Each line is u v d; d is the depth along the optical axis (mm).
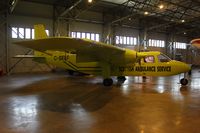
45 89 9859
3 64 16109
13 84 11258
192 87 10750
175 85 11430
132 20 23453
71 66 12047
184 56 32219
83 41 7086
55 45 7211
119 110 6273
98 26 21047
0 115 5656
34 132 4469
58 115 5711
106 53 10047
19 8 16547
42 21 17734
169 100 7645
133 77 15320
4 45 16062
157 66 10930
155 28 24891
